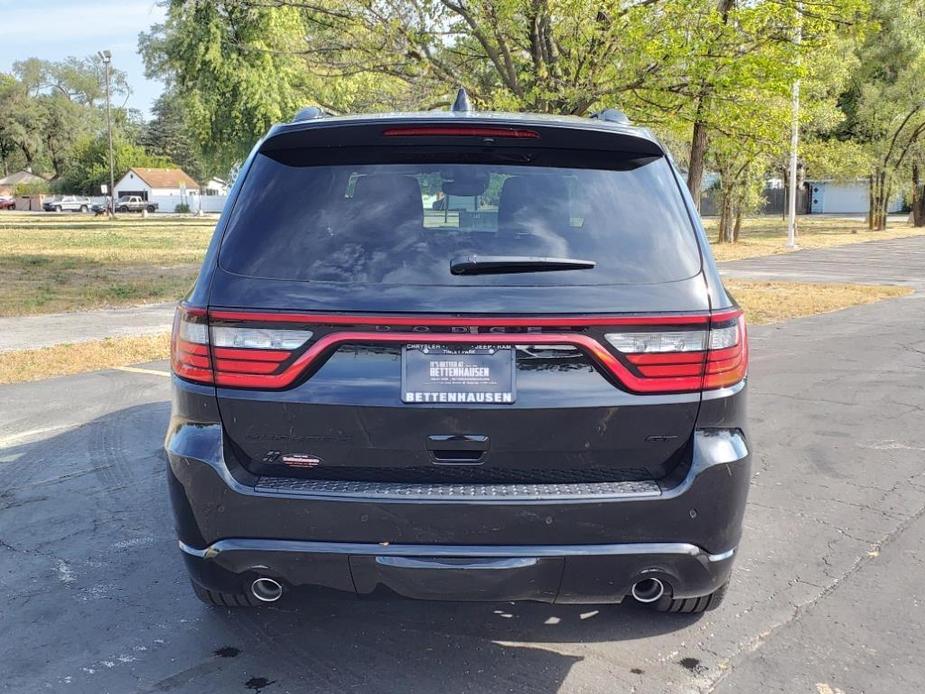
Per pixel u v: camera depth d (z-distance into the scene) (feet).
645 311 8.66
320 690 9.70
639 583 9.41
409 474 8.77
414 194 9.38
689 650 10.54
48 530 14.67
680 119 45.34
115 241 114.01
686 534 8.81
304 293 8.71
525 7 41.34
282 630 11.13
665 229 9.31
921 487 16.75
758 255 87.45
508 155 9.72
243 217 9.34
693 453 8.86
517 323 8.45
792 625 11.19
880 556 13.46
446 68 49.19
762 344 33.45
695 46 39.14
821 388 25.38
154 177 330.95
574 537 8.61
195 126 137.49
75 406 23.41
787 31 42.09
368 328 8.51
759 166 103.76
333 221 9.18
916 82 125.39
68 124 385.70
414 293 8.61
